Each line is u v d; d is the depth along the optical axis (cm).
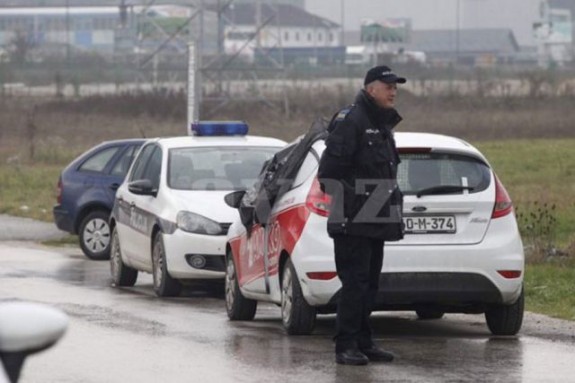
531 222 3875
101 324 2380
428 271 2084
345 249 1902
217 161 3083
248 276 2373
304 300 2136
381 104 1886
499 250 2108
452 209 2103
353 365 1914
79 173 3934
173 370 1877
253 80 11794
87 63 17238
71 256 3934
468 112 11038
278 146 3180
